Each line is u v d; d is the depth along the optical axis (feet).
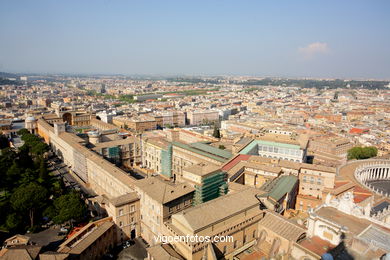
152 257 319.68
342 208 291.58
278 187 458.91
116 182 517.14
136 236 450.30
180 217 322.34
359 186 589.32
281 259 286.66
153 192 413.80
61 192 567.59
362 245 220.23
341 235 237.66
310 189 520.01
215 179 444.96
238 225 344.90
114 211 417.90
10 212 458.91
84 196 586.04
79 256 337.11
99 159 606.96
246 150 618.85
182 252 317.42
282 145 632.79
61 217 433.89
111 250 413.59
